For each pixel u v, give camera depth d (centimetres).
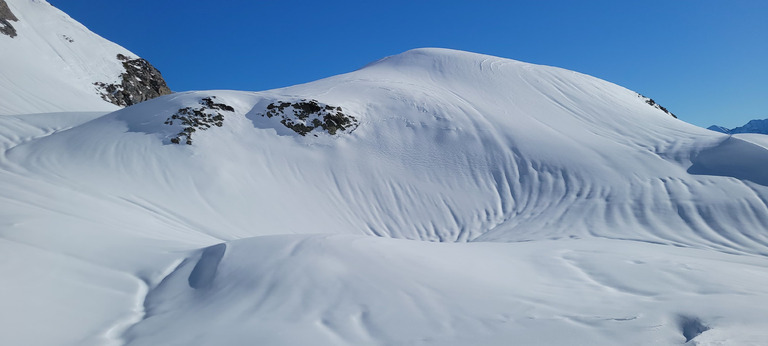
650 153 2116
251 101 2259
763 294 561
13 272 492
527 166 2055
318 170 1920
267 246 652
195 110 2003
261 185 1712
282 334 422
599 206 1684
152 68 4716
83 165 1518
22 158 1538
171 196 1452
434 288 539
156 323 464
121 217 980
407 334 422
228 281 556
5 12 3706
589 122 2577
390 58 3716
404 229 1716
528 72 3172
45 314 440
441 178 1991
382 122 2314
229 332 431
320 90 2617
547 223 1620
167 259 661
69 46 4047
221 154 1798
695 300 517
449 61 3319
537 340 400
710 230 1415
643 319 446
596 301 522
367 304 488
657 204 1625
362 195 1845
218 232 1273
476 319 454
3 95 2620
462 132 2281
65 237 648
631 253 880
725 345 372
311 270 563
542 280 637
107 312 486
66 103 3044
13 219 659
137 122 1936
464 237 1658
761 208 1497
